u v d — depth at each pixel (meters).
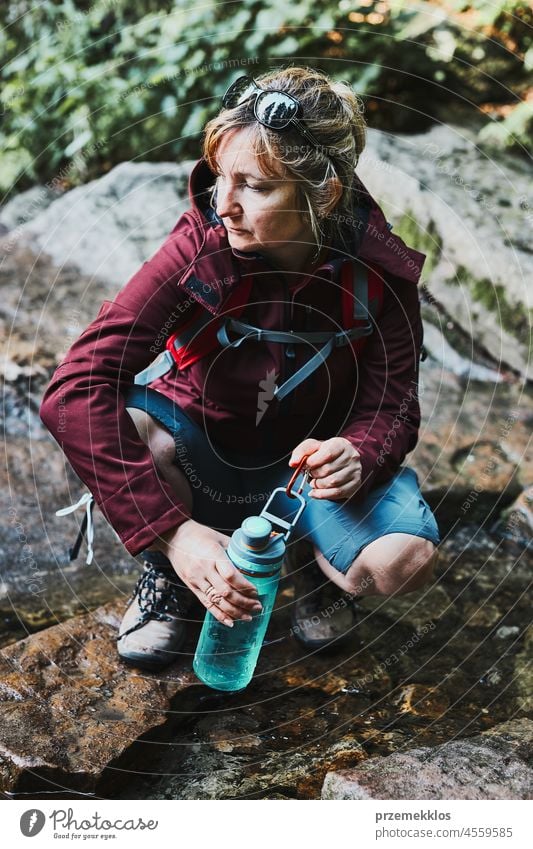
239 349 1.64
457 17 3.97
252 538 1.54
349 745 1.65
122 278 3.36
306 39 3.78
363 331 1.66
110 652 1.79
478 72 4.01
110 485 1.56
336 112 1.48
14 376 2.76
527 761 1.54
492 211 3.31
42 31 4.19
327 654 1.90
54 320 3.10
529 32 3.98
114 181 3.66
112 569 2.18
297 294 1.60
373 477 1.70
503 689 1.84
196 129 3.78
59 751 1.53
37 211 3.78
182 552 1.56
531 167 3.62
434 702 1.79
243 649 1.68
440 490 2.45
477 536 2.38
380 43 3.90
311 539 1.78
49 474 2.47
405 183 3.36
